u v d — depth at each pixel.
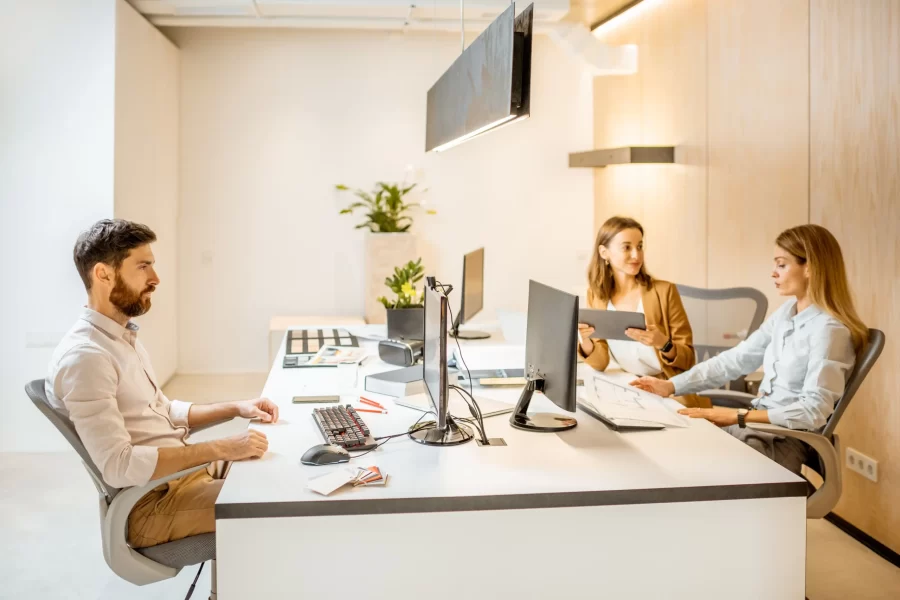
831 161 3.44
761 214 4.09
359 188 6.30
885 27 3.03
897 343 2.97
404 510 1.68
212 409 2.39
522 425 2.26
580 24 5.67
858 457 3.20
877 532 3.10
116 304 2.01
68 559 3.00
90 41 4.30
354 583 1.69
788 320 2.72
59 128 4.29
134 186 4.78
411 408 2.51
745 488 1.77
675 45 5.08
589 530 1.74
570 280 6.61
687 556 1.77
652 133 5.49
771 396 2.70
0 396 4.33
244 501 1.66
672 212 5.22
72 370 1.86
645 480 1.80
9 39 4.23
